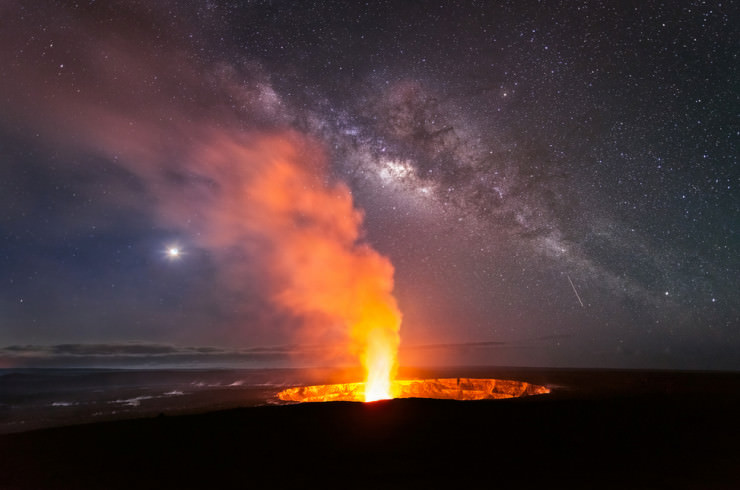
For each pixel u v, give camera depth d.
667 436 6.48
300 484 4.75
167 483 4.88
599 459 5.43
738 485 4.47
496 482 4.64
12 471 5.39
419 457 5.64
